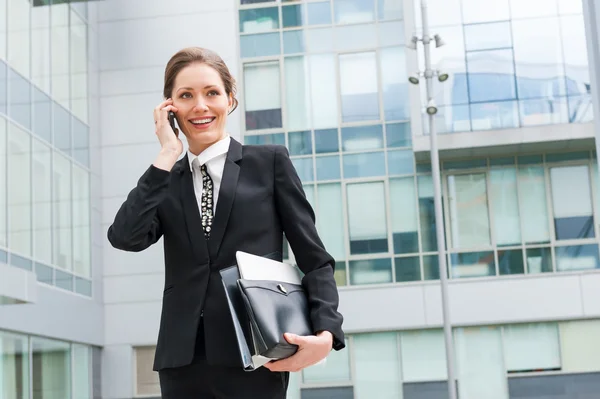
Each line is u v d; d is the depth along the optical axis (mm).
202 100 1459
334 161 13703
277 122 13938
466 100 13266
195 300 1388
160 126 1456
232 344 1357
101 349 13609
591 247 12938
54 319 11836
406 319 12891
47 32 12508
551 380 12562
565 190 13102
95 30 14281
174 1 14453
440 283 12938
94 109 14023
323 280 1441
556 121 13047
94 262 13445
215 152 1474
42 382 11523
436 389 12711
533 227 13086
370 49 13977
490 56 13336
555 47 13234
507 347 12727
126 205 1414
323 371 12906
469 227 13219
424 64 13047
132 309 13695
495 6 13414
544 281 12750
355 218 13461
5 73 10922
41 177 11836
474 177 13328
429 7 13570
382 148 13609
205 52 1493
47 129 12188
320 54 14070
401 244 13297
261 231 1444
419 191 13391
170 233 1440
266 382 1395
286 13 14242
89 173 13602
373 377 12844
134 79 14305
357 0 14094
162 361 1403
